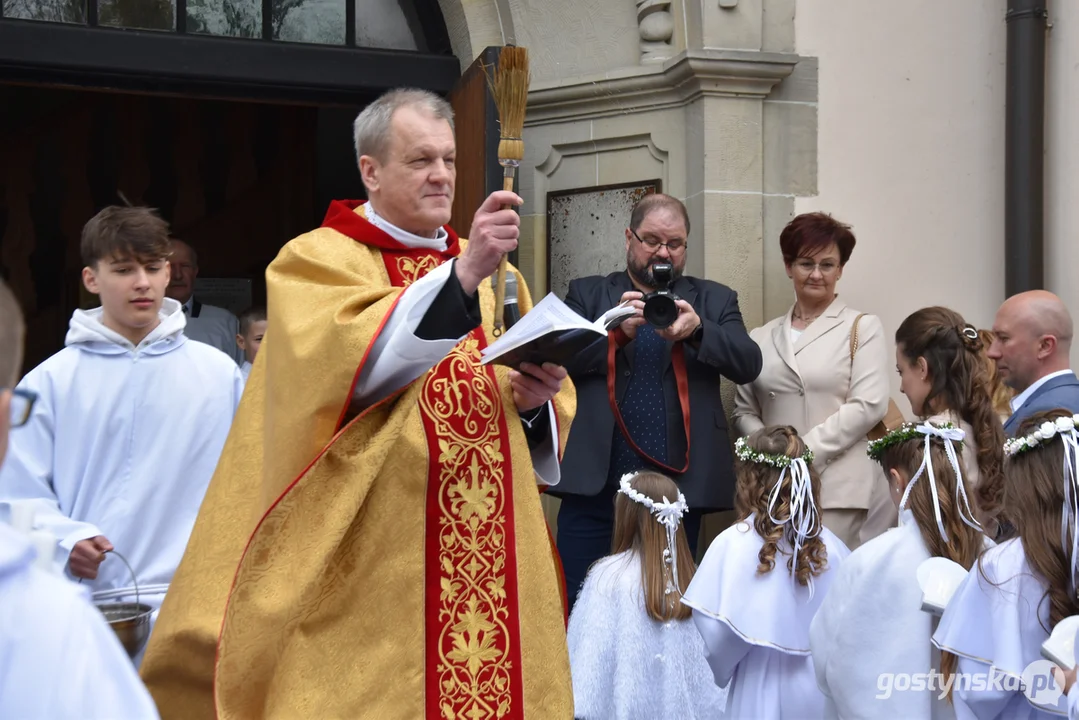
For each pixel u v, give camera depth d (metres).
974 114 5.41
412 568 2.50
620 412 4.43
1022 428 2.74
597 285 4.63
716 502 4.36
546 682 2.62
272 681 2.44
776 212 5.19
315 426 2.44
